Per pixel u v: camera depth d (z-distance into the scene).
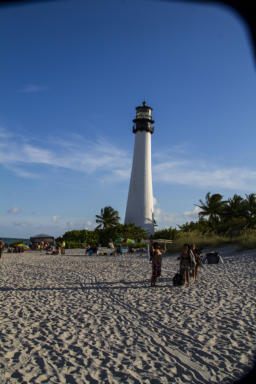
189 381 4.14
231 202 35.91
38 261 24.09
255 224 28.47
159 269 11.55
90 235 60.81
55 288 11.16
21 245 42.75
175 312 7.63
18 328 6.39
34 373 4.39
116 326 6.55
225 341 5.55
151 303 8.67
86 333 6.11
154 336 5.92
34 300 9.09
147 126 69.44
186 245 11.61
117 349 5.29
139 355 5.03
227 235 28.88
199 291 10.27
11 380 4.18
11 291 10.54
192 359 4.84
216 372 4.38
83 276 14.46
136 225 66.56
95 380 4.19
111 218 69.81
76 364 4.70
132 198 68.25
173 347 5.35
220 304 8.30
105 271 16.52
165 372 4.41
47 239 50.50
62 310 7.91
